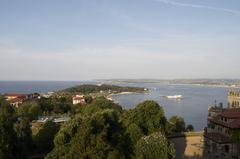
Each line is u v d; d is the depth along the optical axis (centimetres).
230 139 7869
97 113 7162
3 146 6856
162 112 8931
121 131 7331
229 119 8138
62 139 6353
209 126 9288
